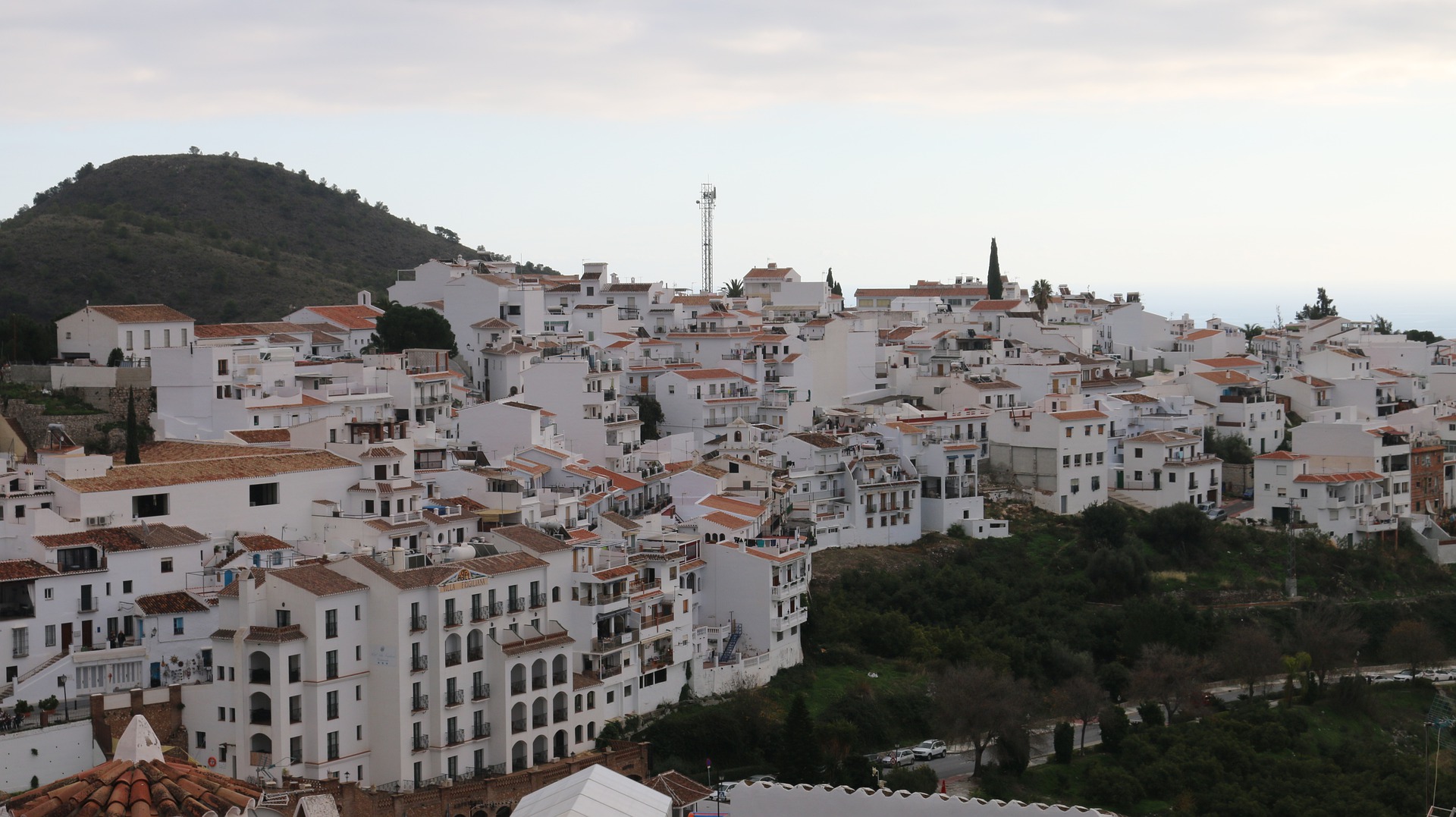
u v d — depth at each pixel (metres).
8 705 132.62
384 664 140.88
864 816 102.69
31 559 142.75
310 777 136.00
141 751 89.44
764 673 174.62
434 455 182.50
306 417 199.75
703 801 134.88
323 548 156.88
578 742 152.62
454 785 137.50
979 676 166.62
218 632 137.12
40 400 196.12
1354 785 160.38
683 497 199.88
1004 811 100.75
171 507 155.12
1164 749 167.62
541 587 154.12
